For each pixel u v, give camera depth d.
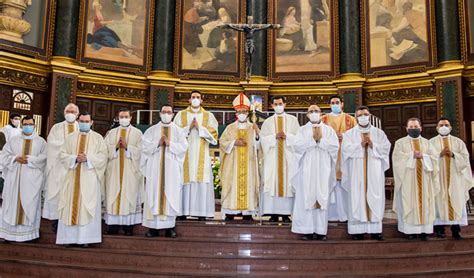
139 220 6.45
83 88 13.47
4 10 12.45
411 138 6.38
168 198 5.98
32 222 6.37
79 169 6.01
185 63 14.69
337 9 14.71
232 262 5.42
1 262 5.91
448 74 12.63
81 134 6.19
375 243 5.80
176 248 5.79
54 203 6.39
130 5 14.41
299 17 14.84
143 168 6.19
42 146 6.67
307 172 6.01
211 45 14.84
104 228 6.64
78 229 5.91
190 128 6.75
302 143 6.07
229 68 14.78
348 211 6.11
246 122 7.03
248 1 14.98
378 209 5.96
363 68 14.22
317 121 6.19
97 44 13.83
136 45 14.34
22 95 12.48
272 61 14.75
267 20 14.96
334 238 6.20
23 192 6.32
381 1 14.20
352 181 6.07
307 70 14.55
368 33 14.26
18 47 12.51
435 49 13.23
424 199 6.09
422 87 13.28
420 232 6.07
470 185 6.49
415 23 13.64
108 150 6.40
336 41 14.54
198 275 5.12
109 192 6.31
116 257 5.64
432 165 6.22
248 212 6.94
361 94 13.84
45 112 12.87
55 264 5.59
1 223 6.40
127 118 6.59
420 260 5.66
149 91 14.15
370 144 6.07
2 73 12.08
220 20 14.96
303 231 5.92
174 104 14.32
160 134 6.19
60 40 13.18
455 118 12.41
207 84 14.44
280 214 6.71
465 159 6.45
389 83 13.68
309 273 5.30
